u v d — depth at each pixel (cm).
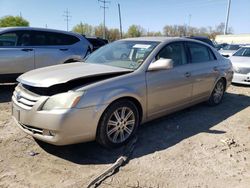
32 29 757
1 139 423
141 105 421
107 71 403
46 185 313
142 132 463
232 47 1717
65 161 364
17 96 391
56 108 345
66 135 346
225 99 712
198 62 550
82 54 830
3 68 701
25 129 376
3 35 709
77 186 311
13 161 361
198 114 568
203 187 316
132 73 415
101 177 327
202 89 559
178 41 513
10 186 310
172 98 478
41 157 372
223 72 619
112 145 393
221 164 366
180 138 443
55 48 783
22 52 723
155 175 335
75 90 354
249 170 354
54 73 393
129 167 350
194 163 366
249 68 879
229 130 485
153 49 459
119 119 395
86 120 355
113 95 375
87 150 394
